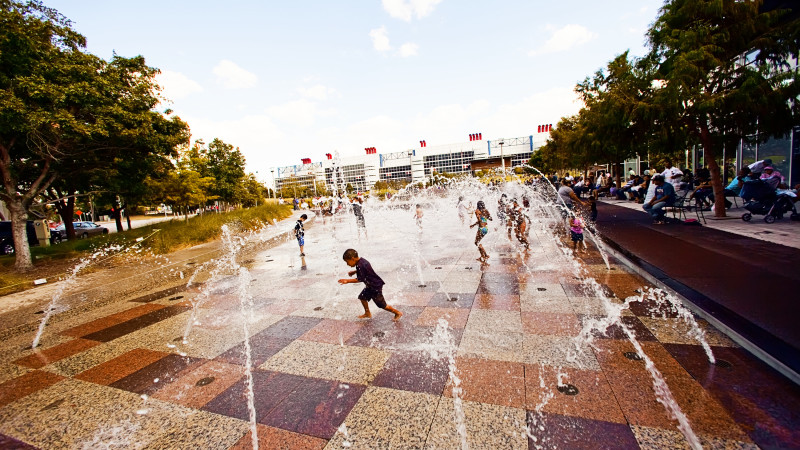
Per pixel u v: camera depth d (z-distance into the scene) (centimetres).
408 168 12525
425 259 839
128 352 444
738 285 470
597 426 252
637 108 1012
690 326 393
